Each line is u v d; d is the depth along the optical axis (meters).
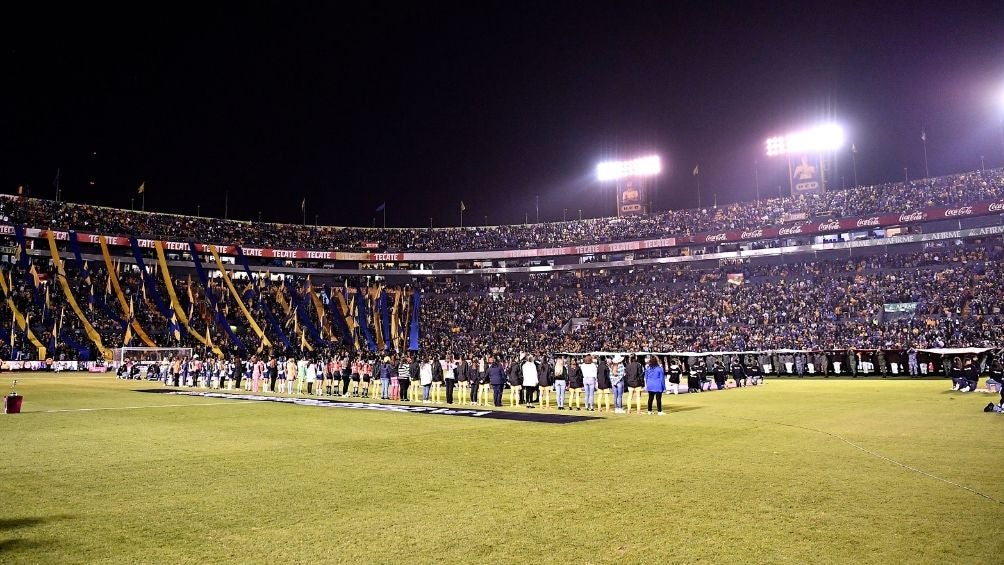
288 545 6.80
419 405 25.02
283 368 34.59
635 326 64.06
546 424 17.91
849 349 47.25
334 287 74.56
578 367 23.42
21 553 6.53
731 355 41.94
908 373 45.69
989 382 27.94
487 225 101.19
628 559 6.31
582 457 12.17
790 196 76.12
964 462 11.20
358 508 8.33
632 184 85.56
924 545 6.63
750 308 61.47
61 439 14.73
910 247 64.88
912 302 55.06
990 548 6.52
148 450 13.09
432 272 80.69
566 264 80.75
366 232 87.31
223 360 39.06
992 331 46.66
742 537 6.97
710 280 70.00
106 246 65.00
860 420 17.89
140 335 58.97
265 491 9.31
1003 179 62.66
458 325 71.69
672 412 21.25
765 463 11.33
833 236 68.56
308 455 12.47
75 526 7.51
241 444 13.95
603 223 83.62
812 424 17.14
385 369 29.34
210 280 73.75
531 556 6.42
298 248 79.06
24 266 64.00
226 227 81.44
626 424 17.81
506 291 78.12
